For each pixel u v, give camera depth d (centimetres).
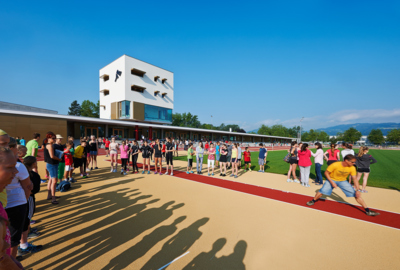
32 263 265
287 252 308
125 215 439
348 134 10281
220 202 550
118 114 3600
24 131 1941
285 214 471
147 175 924
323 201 584
